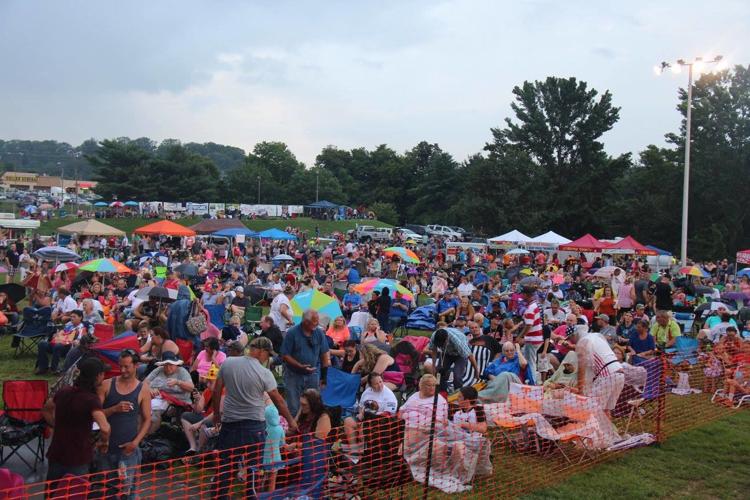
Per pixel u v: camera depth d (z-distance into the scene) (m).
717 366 12.00
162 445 7.96
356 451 7.24
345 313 17.97
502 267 34.16
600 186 69.31
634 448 8.98
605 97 71.38
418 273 28.31
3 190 133.88
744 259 36.38
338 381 10.09
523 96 73.44
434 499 6.98
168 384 8.49
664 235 63.50
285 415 6.81
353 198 122.00
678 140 62.69
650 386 10.12
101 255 35.16
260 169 112.19
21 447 8.15
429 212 103.31
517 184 69.50
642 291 18.89
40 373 11.99
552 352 12.63
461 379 10.96
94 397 5.73
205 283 20.64
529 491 7.36
